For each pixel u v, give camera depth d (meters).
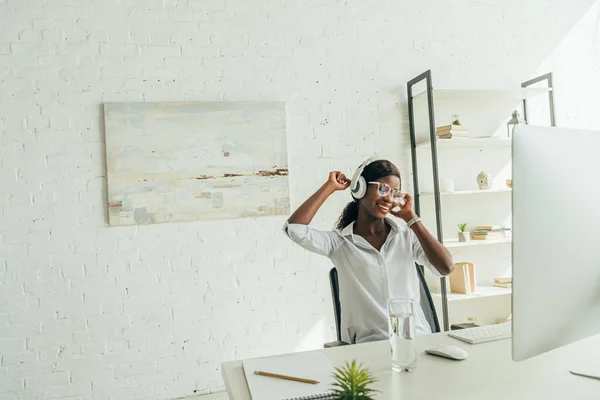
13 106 2.85
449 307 3.48
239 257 3.12
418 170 3.46
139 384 2.96
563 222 1.00
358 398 0.90
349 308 1.91
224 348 3.08
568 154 1.01
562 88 3.74
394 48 3.44
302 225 1.91
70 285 2.89
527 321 0.97
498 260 3.59
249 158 3.12
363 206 1.96
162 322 3.00
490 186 3.43
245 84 3.17
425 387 1.09
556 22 3.76
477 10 3.61
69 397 2.86
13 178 2.83
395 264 1.92
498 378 1.13
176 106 3.02
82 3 2.95
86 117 2.94
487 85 3.61
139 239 2.98
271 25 3.22
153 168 2.98
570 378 1.10
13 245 2.82
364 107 3.36
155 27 3.05
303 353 1.40
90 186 2.93
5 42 2.85
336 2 3.34
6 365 2.79
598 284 1.06
